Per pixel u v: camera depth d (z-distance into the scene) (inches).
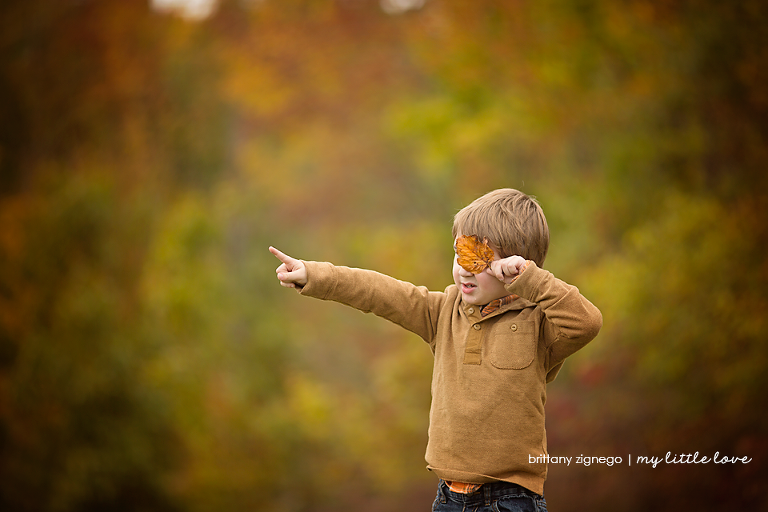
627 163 1013.8
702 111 914.7
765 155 856.3
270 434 1261.1
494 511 332.8
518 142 1232.2
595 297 997.2
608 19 967.0
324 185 2110.0
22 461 834.8
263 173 1705.2
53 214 922.1
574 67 1069.1
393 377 1563.7
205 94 1277.1
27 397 856.9
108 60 1013.2
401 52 1362.0
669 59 927.0
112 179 1030.4
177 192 1247.5
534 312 347.3
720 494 759.1
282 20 1261.1
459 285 349.4
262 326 1517.0
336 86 1465.3
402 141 1851.6
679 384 861.8
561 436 952.3
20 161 898.7
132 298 1058.1
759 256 844.6
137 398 991.6
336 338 1897.1
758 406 787.4
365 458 1278.3
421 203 2009.1
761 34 818.8
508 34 1127.0
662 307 910.4
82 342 932.0
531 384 339.0
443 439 345.4
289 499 1122.0
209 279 1338.6
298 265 358.9
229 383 1280.8
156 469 991.0
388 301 367.6
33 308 884.6
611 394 921.5
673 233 929.5
